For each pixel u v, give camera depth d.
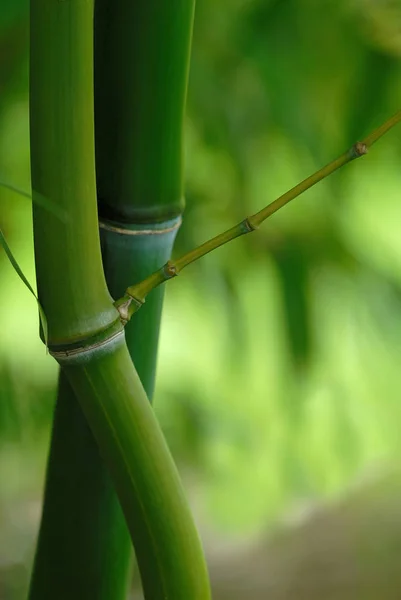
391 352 3.59
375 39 2.58
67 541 1.73
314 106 2.92
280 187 3.12
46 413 3.48
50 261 1.58
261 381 3.56
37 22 1.54
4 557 5.39
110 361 1.60
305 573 5.71
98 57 1.66
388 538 5.82
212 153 3.00
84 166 1.57
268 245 3.23
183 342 3.44
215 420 3.76
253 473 4.26
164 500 1.62
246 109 2.88
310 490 4.55
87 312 1.59
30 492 5.46
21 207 3.02
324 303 3.42
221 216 3.14
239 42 2.77
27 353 3.31
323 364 3.62
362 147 1.60
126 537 1.73
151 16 1.63
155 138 1.66
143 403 1.61
